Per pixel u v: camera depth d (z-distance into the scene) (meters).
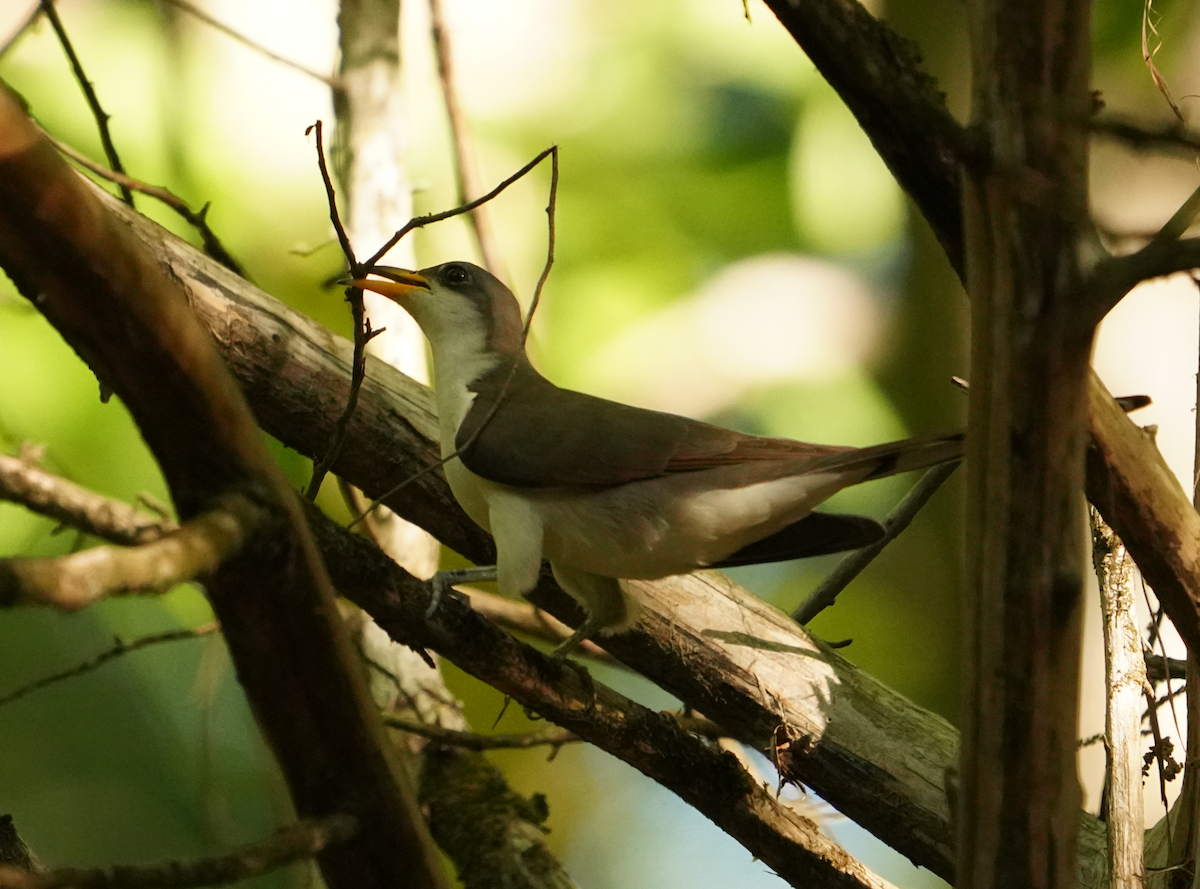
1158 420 11.08
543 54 14.52
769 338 14.63
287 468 11.98
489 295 8.89
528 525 7.44
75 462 10.45
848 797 7.38
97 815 12.23
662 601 7.70
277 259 12.30
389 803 4.42
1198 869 5.57
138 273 3.55
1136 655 6.19
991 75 3.98
